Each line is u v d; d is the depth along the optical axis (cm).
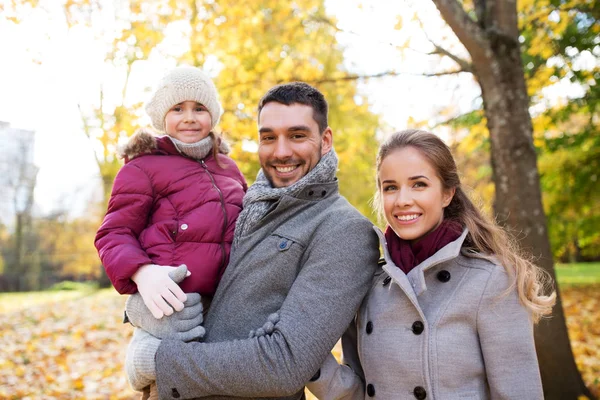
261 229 187
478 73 389
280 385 158
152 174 201
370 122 717
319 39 529
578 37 591
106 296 1238
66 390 472
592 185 856
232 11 495
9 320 893
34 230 2081
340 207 192
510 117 375
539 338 376
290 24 513
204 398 172
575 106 736
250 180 569
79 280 2069
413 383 166
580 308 866
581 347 568
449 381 162
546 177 859
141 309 177
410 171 178
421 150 180
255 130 504
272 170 197
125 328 786
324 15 514
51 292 1645
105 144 522
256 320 176
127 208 193
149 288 171
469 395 162
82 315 926
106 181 1009
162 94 217
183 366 162
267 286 178
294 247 179
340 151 616
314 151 195
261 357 158
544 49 543
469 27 375
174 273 177
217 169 219
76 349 649
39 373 536
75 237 2083
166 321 174
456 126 629
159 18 530
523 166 371
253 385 158
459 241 173
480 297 164
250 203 195
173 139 208
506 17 386
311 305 166
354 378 191
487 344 162
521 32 527
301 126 190
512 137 374
